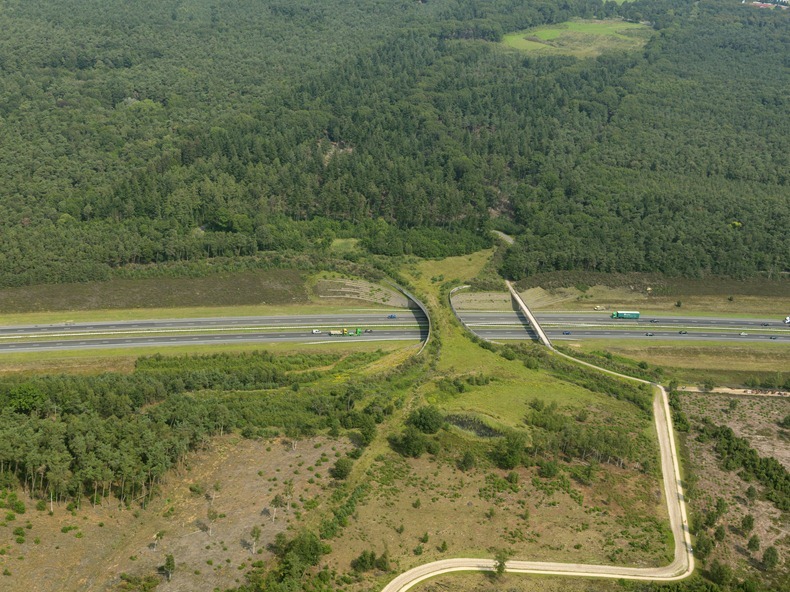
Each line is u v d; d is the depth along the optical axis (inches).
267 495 7490.2
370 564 6742.1
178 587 6250.0
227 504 7313.0
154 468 7288.4
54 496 6948.8
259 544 6806.1
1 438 7130.9
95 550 6525.6
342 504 7475.4
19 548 6323.8
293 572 6368.1
